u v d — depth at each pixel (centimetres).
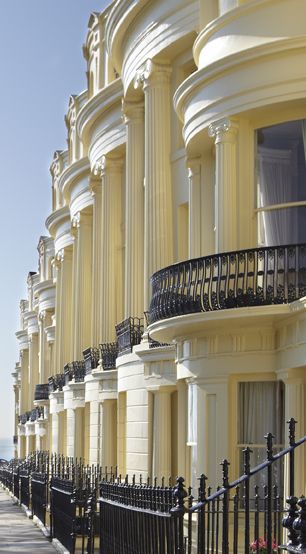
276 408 1711
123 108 2995
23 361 8106
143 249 2939
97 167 3550
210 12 2072
